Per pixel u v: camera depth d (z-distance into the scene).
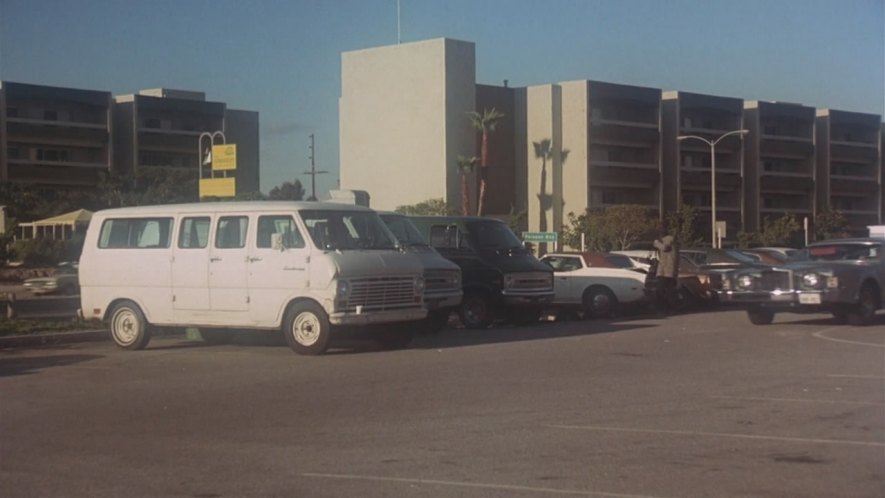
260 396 12.41
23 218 62.72
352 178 66.69
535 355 16.31
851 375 13.73
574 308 25.75
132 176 66.88
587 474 8.23
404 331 17.75
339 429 10.23
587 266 25.80
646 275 25.34
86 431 10.35
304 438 9.82
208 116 77.12
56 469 8.70
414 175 63.94
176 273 17.55
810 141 78.94
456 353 16.67
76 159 72.06
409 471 8.40
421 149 63.59
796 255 28.08
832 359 15.52
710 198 75.12
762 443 9.36
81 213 51.38
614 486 7.83
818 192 79.94
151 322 17.89
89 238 18.62
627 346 17.59
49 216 63.94
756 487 7.78
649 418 10.65
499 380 13.45
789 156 78.00
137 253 18.02
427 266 18.38
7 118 68.12
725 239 71.62
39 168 69.62
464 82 63.69
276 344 18.70
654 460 8.70
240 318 17.00
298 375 14.23
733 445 9.29
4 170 68.06
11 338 18.81
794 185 78.06
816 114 80.44
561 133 68.88
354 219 17.23
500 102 69.06
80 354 17.42
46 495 7.85
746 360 15.49
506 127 69.31
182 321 17.56
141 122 73.62
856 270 21.00
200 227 17.50
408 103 64.19
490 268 21.56
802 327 21.17
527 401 11.77
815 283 20.62
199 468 8.64
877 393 12.18
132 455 9.20
